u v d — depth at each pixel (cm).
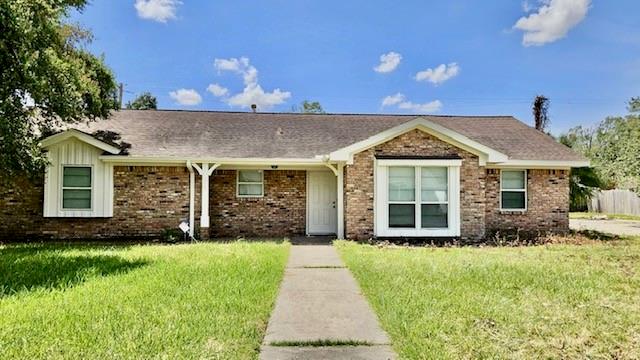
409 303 570
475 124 1805
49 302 564
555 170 1545
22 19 815
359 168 1304
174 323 479
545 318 516
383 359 400
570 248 1159
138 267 816
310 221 1538
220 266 827
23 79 873
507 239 1399
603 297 615
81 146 1365
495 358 398
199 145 1458
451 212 1298
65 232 1384
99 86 1351
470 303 573
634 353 416
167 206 1416
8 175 1181
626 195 2900
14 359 381
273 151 1452
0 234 1359
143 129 1555
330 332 475
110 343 418
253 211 1518
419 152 1309
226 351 407
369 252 1051
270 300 595
